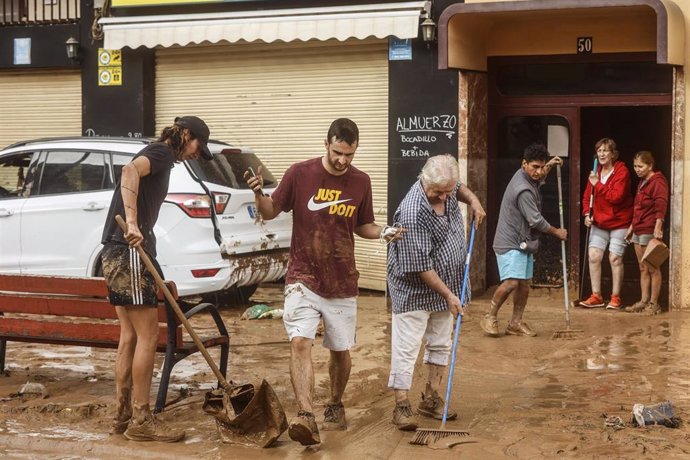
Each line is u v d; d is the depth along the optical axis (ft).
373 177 48.39
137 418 24.31
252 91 51.11
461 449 23.15
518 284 37.29
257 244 41.52
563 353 34.01
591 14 43.80
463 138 45.37
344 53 48.65
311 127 49.85
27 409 26.78
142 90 52.80
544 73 46.03
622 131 57.36
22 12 54.95
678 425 24.79
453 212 25.21
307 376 23.65
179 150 24.71
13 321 29.86
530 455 22.63
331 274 24.16
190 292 39.70
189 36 49.47
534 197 36.40
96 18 53.11
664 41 39.06
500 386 29.58
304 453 23.09
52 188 41.78
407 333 24.89
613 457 22.34
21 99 56.39
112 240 24.40
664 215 41.06
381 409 26.94
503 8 41.83
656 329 38.14
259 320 41.14
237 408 24.53
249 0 49.03
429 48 46.06
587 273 50.06
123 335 25.04
